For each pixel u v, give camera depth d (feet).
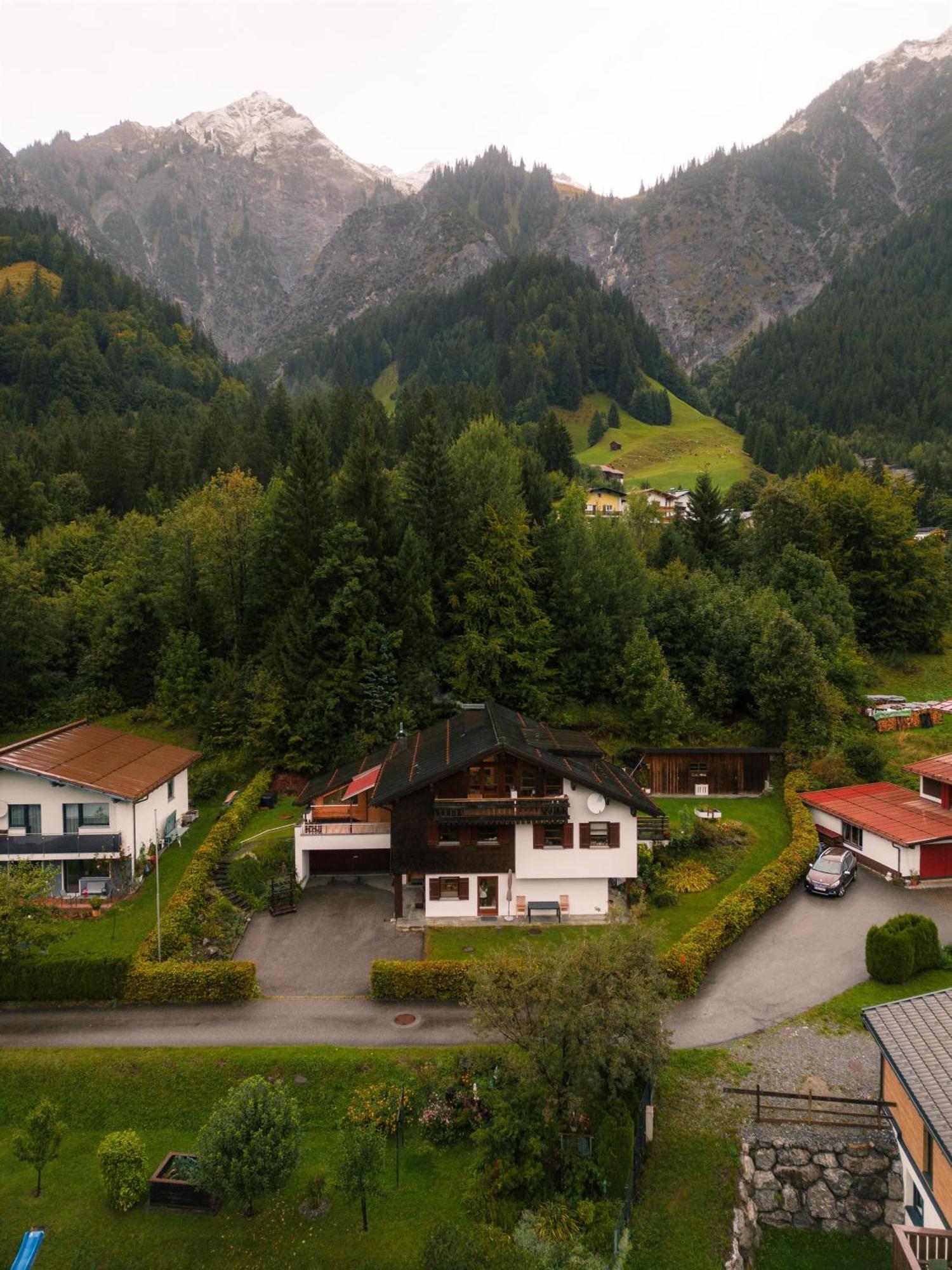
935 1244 64.90
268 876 156.56
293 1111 85.76
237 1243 81.61
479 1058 100.68
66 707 237.04
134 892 149.69
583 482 488.44
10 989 118.93
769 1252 86.94
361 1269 78.02
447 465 238.68
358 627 212.84
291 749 203.21
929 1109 69.10
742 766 201.67
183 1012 115.65
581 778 136.67
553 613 240.32
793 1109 95.66
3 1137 96.78
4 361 602.85
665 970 117.29
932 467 569.23
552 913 141.08
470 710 186.91
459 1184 88.17
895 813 168.66
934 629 289.12
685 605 249.55
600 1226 81.97
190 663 224.74
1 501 323.98
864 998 116.57
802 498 300.20
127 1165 86.38
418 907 147.23
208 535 234.99
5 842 144.15
